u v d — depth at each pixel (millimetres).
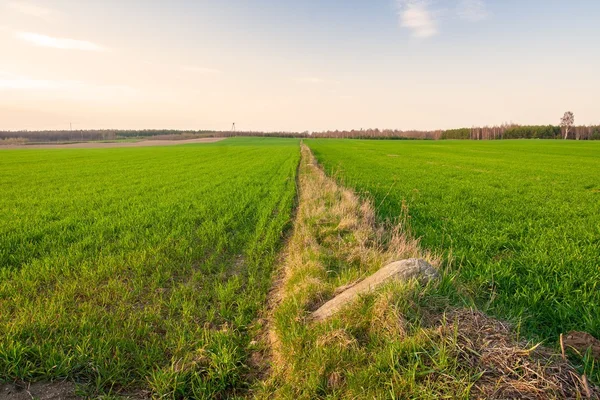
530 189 17906
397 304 3973
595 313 4531
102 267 6414
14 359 3605
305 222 9766
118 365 3730
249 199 14203
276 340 4332
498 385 2945
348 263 6547
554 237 8469
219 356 3951
